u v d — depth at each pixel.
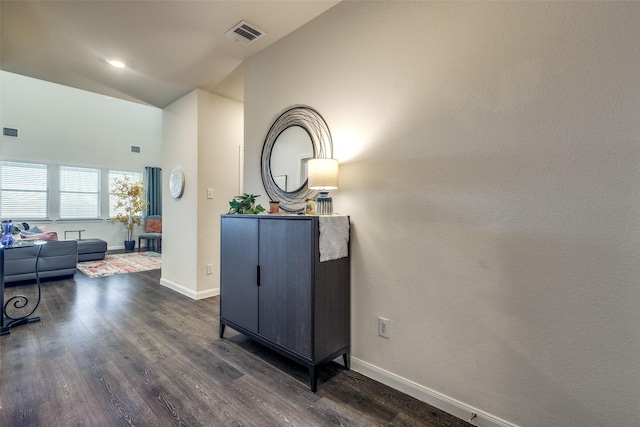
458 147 1.57
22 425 1.45
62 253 4.53
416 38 1.73
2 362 2.04
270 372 1.97
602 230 1.19
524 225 1.38
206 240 3.64
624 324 1.15
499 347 1.45
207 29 2.42
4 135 6.21
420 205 1.72
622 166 1.15
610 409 1.18
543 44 1.33
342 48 2.10
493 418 1.46
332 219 1.89
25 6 2.12
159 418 1.51
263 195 2.74
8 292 3.82
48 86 6.76
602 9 1.19
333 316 1.90
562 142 1.28
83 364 2.03
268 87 2.68
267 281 2.07
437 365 1.65
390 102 1.85
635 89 1.13
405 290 1.77
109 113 7.66
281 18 2.28
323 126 2.22
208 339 2.46
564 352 1.28
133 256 6.81
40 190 6.68
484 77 1.49
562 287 1.28
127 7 2.14
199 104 3.57
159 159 8.55
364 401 1.68
